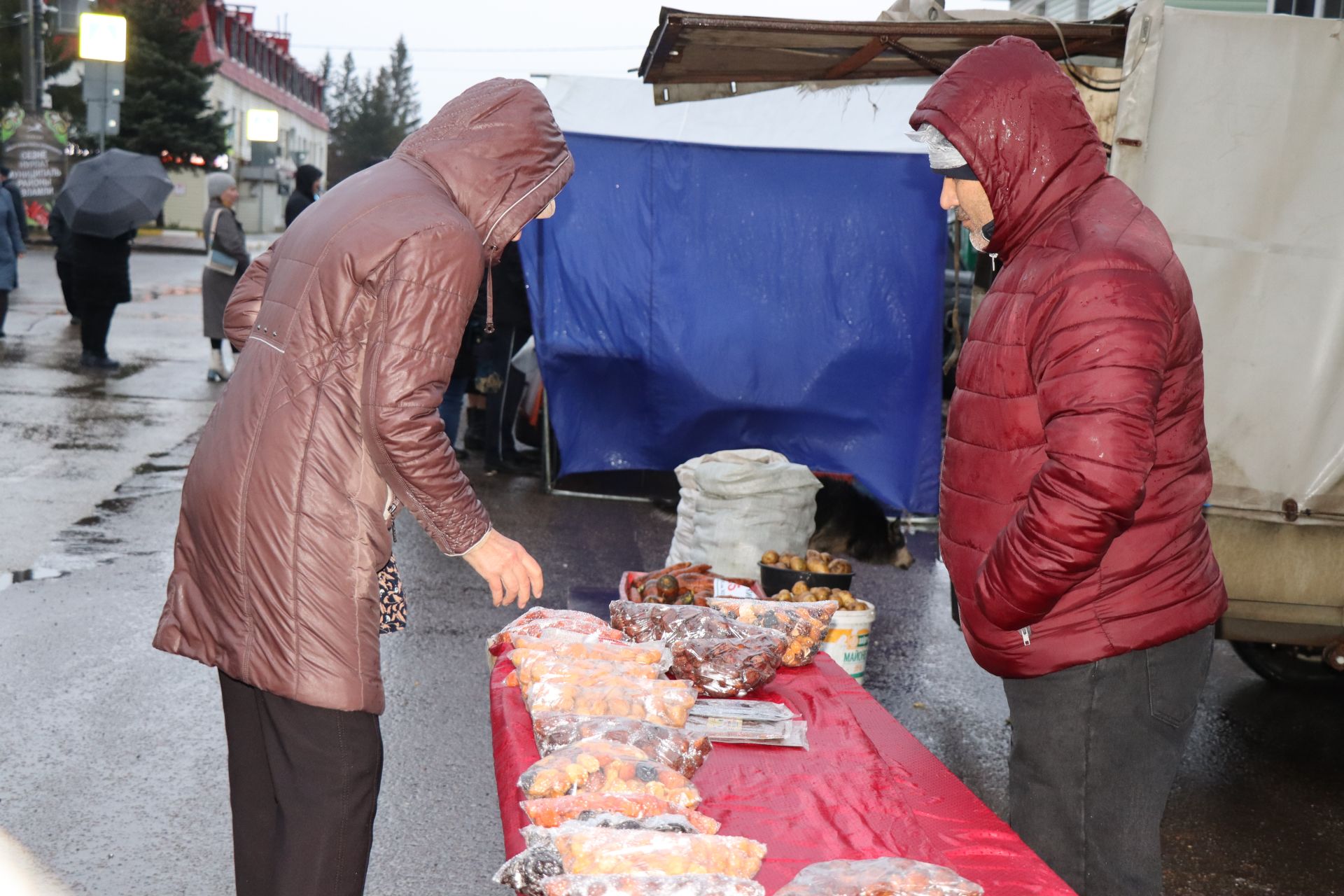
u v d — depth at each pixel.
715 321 8.43
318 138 94.31
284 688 2.40
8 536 6.79
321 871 2.45
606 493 9.25
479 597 6.41
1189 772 4.69
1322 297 4.34
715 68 5.51
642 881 1.87
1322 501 4.35
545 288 8.46
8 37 34.28
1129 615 2.52
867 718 2.90
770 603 3.41
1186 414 2.55
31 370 12.74
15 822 3.67
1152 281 2.37
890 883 1.89
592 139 8.34
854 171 8.36
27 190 26.33
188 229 53.41
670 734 2.44
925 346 8.41
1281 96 4.30
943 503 2.77
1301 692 5.74
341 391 2.39
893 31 4.71
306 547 2.38
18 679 4.80
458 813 3.94
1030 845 2.65
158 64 45.31
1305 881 3.79
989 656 2.65
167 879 3.41
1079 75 4.75
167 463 8.87
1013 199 2.56
